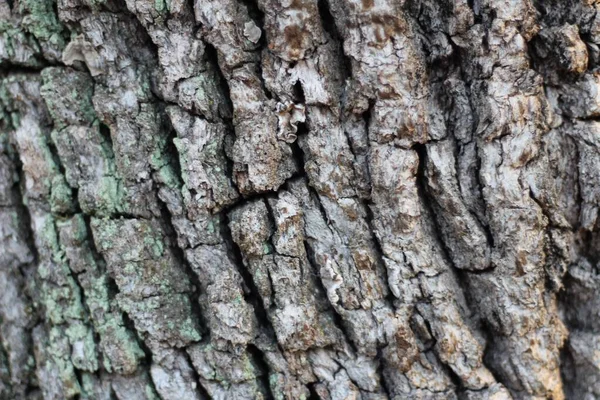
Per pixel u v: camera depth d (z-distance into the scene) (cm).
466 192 65
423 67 65
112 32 65
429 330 66
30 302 69
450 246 66
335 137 65
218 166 65
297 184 65
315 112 65
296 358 66
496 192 65
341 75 65
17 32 66
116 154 66
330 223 65
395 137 64
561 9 65
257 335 66
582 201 66
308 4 63
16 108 67
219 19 64
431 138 65
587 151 66
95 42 65
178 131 65
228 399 66
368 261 65
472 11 64
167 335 66
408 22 64
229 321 65
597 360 67
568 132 66
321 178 65
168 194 66
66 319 68
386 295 66
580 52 65
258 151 64
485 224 65
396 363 66
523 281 65
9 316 69
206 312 66
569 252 67
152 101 66
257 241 65
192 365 67
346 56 64
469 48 64
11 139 68
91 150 66
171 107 65
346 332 66
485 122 64
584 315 68
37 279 69
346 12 63
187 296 67
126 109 65
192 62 65
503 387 66
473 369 66
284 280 65
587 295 67
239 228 65
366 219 65
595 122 66
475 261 65
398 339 65
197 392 67
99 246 66
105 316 67
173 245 67
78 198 66
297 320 65
